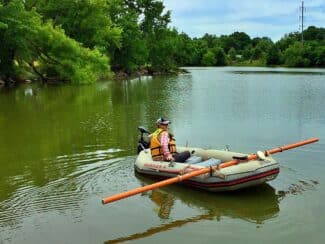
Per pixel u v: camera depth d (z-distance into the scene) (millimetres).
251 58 122750
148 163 9742
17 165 11031
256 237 6953
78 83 36406
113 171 10281
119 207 8203
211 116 18766
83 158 11508
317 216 7648
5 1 34188
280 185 9141
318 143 12781
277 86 36469
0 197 8805
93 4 42594
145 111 20453
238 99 25734
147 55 58875
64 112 20281
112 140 13734
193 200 8492
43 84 36562
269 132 15055
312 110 20531
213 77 53719
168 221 7609
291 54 96875
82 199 8617
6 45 34969
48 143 13523
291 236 6953
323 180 9375
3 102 24125
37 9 41281
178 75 60000
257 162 8742
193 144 13312
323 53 92125
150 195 8742
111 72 50688
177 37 80375
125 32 53438
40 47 36438
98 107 21984
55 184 9484
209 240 6887
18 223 7609
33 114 19703
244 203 8312
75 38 43094
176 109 21156
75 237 7078
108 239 6992
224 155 9688
